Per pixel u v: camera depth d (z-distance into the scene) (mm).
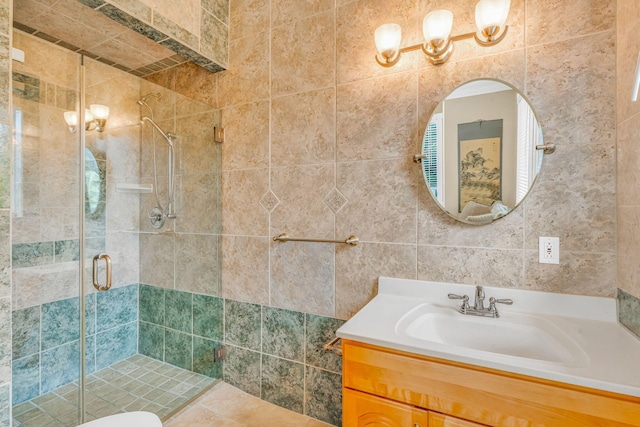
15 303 1487
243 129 1847
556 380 750
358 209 1529
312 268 1656
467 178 1289
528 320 1124
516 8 1207
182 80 2072
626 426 699
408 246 1421
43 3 1436
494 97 1241
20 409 1499
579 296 1125
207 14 1767
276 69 1741
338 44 1569
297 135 1682
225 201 1908
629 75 975
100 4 1348
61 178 1608
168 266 2037
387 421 956
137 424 1032
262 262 1801
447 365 873
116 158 1811
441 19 1199
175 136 1937
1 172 1061
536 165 1181
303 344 1687
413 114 1401
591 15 1104
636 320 952
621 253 1044
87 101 1654
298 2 1676
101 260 1800
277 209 1749
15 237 1479
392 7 1448
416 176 1401
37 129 1508
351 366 1015
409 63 1405
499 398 813
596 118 1102
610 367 773
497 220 1250
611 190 1085
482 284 1283
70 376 1631
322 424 1612
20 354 1501
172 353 2061
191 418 1644
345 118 1555
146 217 1987
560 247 1158
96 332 1809
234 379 1912
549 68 1161
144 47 1855
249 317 1848
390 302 1331
